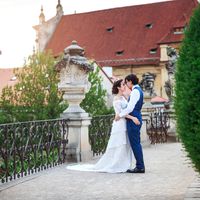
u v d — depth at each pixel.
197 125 5.76
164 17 64.62
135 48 63.81
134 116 10.19
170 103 20.23
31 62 20.55
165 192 7.76
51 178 9.46
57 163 11.45
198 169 6.06
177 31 59.69
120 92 10.77
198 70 5.72
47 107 19.36
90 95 19.31
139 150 10.09
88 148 12.34
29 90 20.12
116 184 8.70
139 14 67.19
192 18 5.95
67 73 12.08
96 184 8.73
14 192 8.02
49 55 20.80
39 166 10.63
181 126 5.97
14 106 20.28
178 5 64.69
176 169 10.42
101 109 19.61
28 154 10.05
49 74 19.88
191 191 7.51
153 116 17.64
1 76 52.97
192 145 5.87
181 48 6.01
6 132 9.12
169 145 16.61
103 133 13.68
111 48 66.00
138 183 8.74
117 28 67.75
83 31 70.88
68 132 12.02
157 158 12.55
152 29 64.44
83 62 12.05
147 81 18.56
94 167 10.51
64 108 19.14
